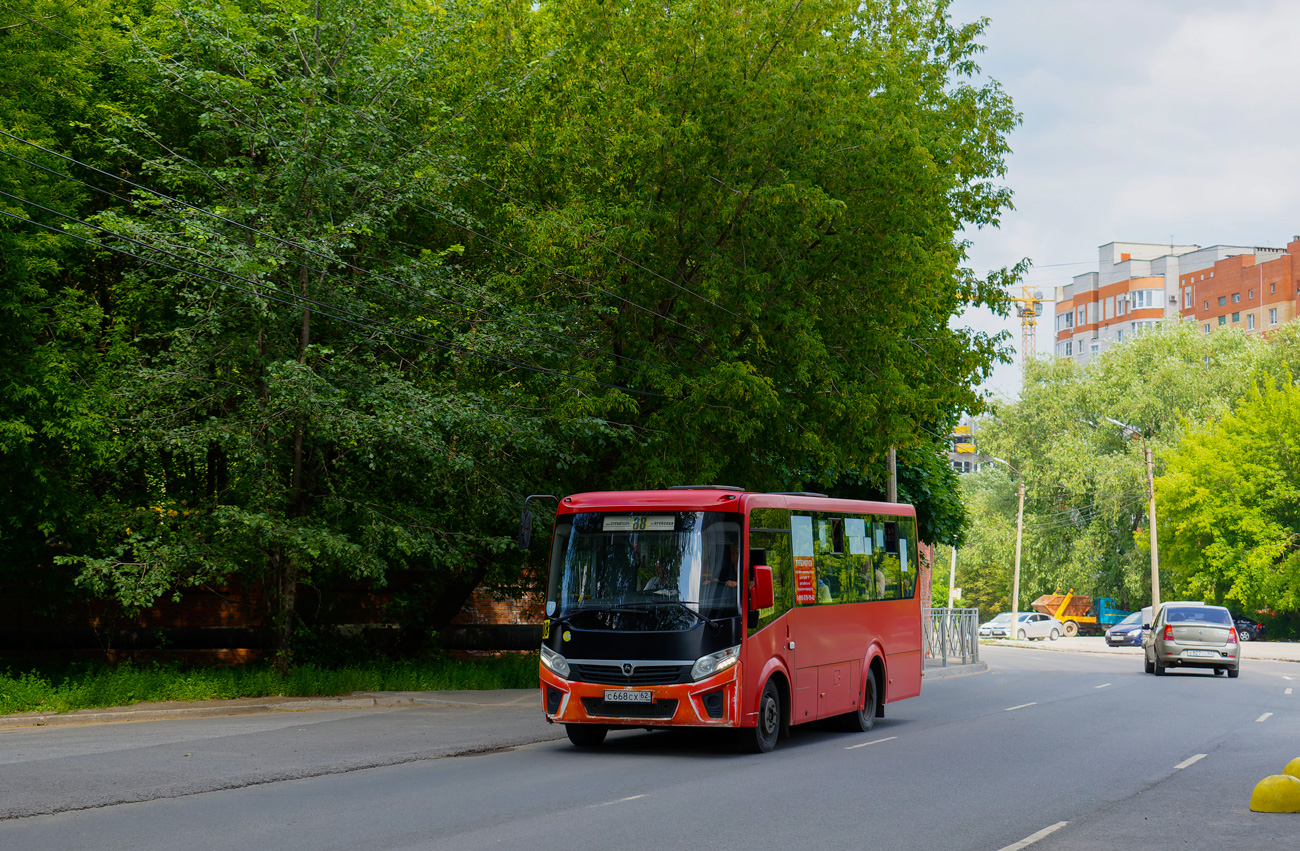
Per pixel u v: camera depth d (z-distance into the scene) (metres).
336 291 22.05
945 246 24.69
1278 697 25.69
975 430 83.94
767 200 22.23
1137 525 75.31
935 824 10.02
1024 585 81.00
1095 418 79.62
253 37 21.72
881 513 19.84
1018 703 23.84
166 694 20.41
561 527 15.66
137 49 21.45
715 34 22.88
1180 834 9.68
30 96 20.92
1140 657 49.53
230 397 21.94
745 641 14.84
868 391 24.14
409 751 14.69
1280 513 63.19
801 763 14.16
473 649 30.88
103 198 24.47
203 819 9.96
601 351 23.92
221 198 21.88
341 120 21.42
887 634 19.62
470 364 23.62
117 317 23.23
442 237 25.94
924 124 24.75
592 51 24.34
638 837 9.28
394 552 21.77
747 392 22.47
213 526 21.41
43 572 24.23
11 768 12.68
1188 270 133.38
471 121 24.58
